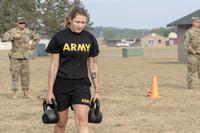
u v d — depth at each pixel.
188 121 10.46
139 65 35.19
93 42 6.55
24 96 14.59
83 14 6.36
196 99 14.22
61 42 6.40
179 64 36.09
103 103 13.37
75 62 6.48
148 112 11.79
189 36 16.73
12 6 62.00
